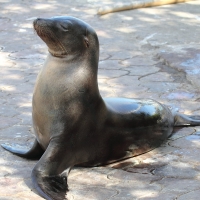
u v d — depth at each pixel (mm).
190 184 14766
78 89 15148
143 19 33969
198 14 35281
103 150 15977
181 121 19016
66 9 36250
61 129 15078
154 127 17234
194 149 17188
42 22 14898
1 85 22953
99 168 16000
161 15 34969
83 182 15008
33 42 29203
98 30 31516
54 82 15133
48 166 14812
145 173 15570
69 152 15242
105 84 23141
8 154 16641
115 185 14812
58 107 15078
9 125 18875
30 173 15445
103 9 35031
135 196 14125
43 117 15266
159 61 26219
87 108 15336
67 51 15156
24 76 24125
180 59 25812
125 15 34906
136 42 29344
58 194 14055
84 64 15242
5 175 15305
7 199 13898
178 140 17906
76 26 15188
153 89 22641
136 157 16750
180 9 36531
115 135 16125
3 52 27453
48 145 15180
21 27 32000
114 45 28750
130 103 17172
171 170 15727
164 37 30031
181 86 22953
